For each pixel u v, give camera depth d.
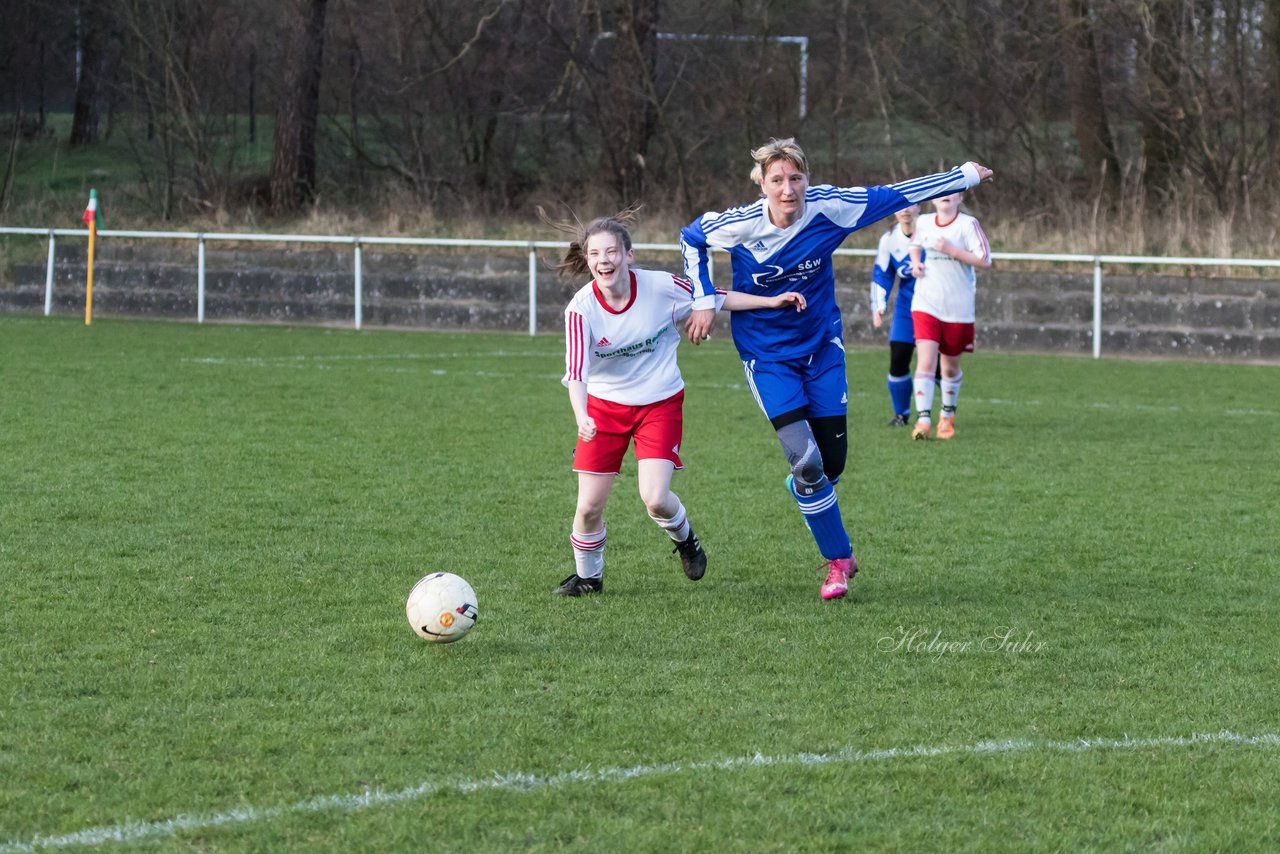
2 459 31.14
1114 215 87.38
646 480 20.23
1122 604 20.23
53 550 22.66
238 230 92.00
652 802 12.53
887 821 12.24
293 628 18.23
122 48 109.56
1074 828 12.16
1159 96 87.75
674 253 81.81
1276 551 23.97
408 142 108.19
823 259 20.66
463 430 37.38
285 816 12.09
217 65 105.56
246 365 53.28
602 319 19.69
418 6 104.69
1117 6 87.31
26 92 115.81
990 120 99.62
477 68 105.38
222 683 15.80
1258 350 65.38
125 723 14.43
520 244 74.19
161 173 106.31
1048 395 49.44
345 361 56.19
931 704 15.48
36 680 15.82
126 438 34.59
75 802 12.36
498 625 18.59
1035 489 30.05
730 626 18.75
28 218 97.06
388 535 24.36
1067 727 14.77
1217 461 34.06
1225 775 13.45
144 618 18.61
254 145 117.94
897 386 40.62
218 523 25.05
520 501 27.70
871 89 101.69
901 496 29.16
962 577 21.95
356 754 13.62
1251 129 87.56
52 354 55.09
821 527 20.20
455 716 14.78
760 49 101.50
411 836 11.73
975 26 97.88
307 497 27.67
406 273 78.75
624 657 17.17
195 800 12.44
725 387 49.97
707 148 103.06
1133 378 55.91
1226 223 76.31
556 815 12.20
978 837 11.94
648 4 97.19
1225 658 17.47
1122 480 31.23
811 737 14.30
